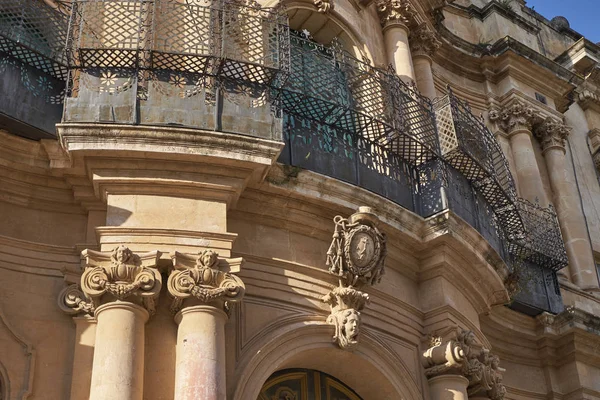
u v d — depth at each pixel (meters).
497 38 20.25
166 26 10.90
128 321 9.14
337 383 11.28
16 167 9.96
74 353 9.46
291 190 10.66
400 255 11.71
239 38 11.17
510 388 14.23
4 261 9.75
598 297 17.16
